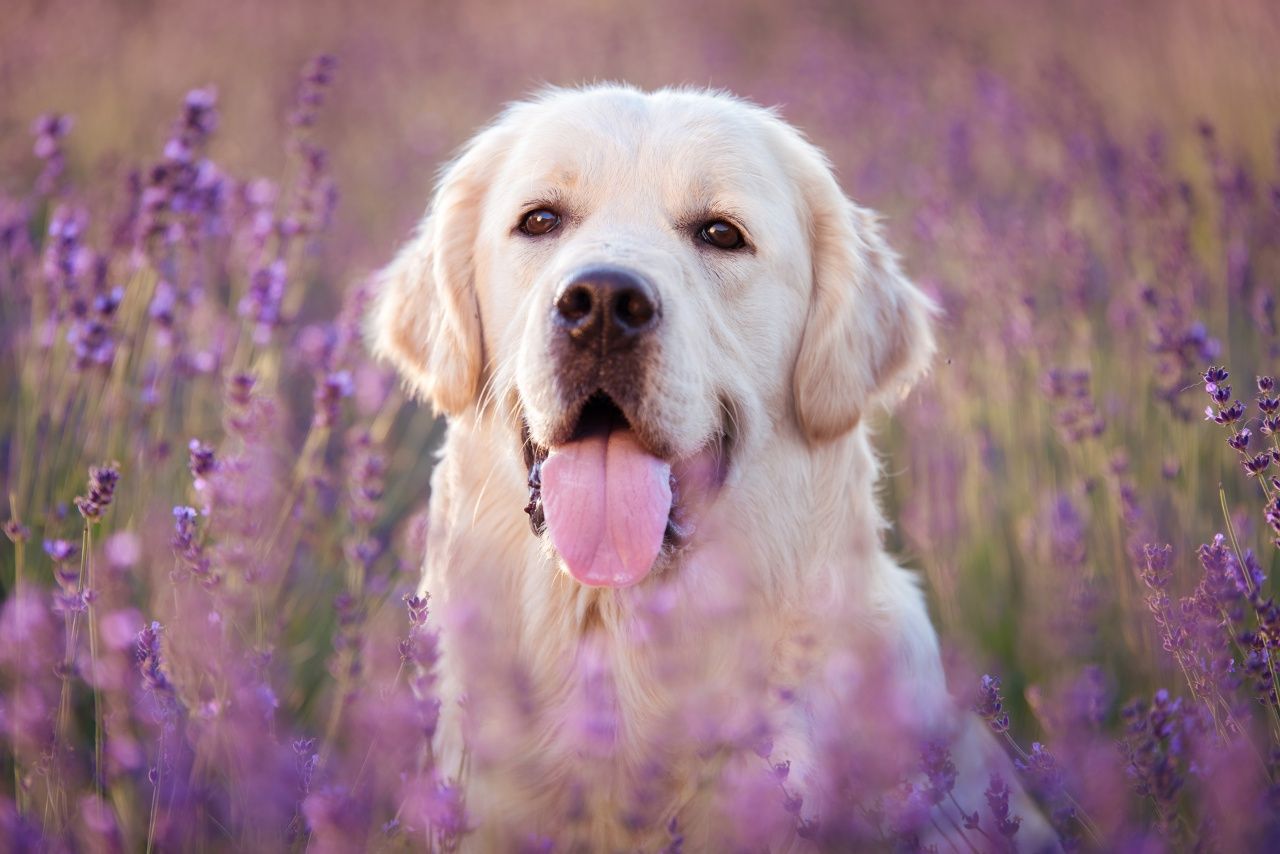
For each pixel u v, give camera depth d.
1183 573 4.27
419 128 10.18
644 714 3.55
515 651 3.72
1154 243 6.02
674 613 3.55
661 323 3.31
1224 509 3.26
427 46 12.98
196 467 3.61
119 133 9.51
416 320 4.25
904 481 5.73
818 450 3.92
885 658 3.53
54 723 3.09
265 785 2.82
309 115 5.49
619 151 3.71
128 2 13.52
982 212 6.60
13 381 5.31
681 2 15.42
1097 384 5.43
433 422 5.99
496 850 3.55
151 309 4.59
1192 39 9.97
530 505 3.52
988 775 3.92
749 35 14.16
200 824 3.05
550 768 3.60
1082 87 8.60
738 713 3.25
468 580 3.80
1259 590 3.08
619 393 3.33
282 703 3.88
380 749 3.00
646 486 3.37
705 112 3.84
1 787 3.53
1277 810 2.67
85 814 2.88
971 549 5.12
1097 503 4.77
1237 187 6.07
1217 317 5.52
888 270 4.23
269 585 4.11
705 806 3.34
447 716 3.68
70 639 3.18
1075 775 2.80
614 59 12.20
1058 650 4.08
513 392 3.66
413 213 8.03
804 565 3.80
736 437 3.62
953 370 5.62
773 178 3.84
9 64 10.46
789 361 3.86
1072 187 7.19
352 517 4.27
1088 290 5.69
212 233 5.38
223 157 8.22
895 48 12.80
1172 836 2.81
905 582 4.15
